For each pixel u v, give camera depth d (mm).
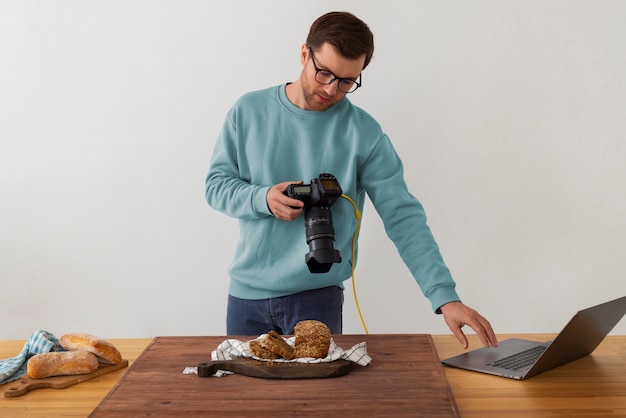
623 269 2988
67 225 3127
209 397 1304
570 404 1314
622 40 2898
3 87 3076
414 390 1331
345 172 2002
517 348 1666
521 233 3004
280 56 2996
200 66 3018
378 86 2973
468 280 3037
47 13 3029
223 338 1695
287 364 1434
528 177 2977
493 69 2938
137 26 3016
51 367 1429
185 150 3061
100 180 3096
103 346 1509
